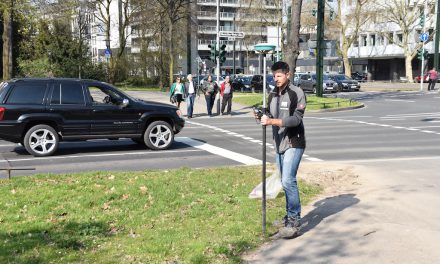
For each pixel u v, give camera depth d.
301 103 5.47
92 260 4.71
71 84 12.49
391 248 5.15
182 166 10.71
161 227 5.75
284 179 5.57
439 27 50.09
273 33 19.39
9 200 6.90
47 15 29.53
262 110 5.54
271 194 7.16
